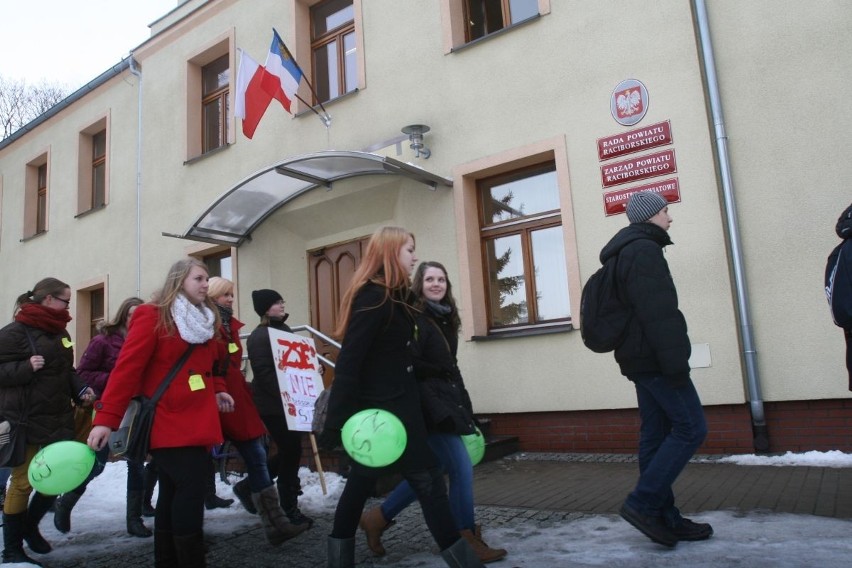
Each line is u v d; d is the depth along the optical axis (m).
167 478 3.36
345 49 9.76
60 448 3.01
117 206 12.55
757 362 6.13
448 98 8.20
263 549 4.21
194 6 11.49
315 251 9.73
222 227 9.74
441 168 8.16
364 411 2.72
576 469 6.07
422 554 3.79
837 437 5.82
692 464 5.82
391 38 8.81
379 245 3.02
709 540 3.53
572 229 7.14
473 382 7.65
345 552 2.97
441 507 2.84
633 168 6.84
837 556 3.12
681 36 6.70
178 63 11.71
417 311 3.06
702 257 6.40
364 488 2.98
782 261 6.11
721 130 6.40
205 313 3.47
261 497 4.22
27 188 15.29
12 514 4.16
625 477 5.52
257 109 8.59
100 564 4.16
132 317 3.30
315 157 7.78
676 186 6.58
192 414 3.25
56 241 14.00
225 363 4.21
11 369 4.12
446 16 8.32
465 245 7.85
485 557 3.42
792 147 6.15
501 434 7.46
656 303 3.30
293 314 9.74
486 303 7.93
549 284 7.61
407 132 8.05
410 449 2.86
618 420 6.79
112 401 3.08
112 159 12.82
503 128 7.73
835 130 5.99
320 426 3.47
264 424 4.77
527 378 7.29
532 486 5.44
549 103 7.43
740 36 6.46
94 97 13.49
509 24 8.23
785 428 6.04
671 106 6.69
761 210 6.23
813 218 6.02
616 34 7.07
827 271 3.54
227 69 11.45
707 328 6.33
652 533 3.40
